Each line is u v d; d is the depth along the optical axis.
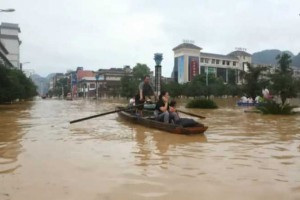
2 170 5.49
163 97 11.58
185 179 4.95
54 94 154.88
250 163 6.00
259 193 4.29
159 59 20.23
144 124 12.02
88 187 4.56
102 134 9.91
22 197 4.15
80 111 22.55
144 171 5.43
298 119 14.86
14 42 92.31
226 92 67.94
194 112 20.05
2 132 10.38
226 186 4.60
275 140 8.69
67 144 8.09
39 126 12.20
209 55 101.69
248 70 32.94
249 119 14.92
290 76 23.14
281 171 5.41
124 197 4.15
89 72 125.44
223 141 8.51
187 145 7.92
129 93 63.75
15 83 38.69
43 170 5.50
